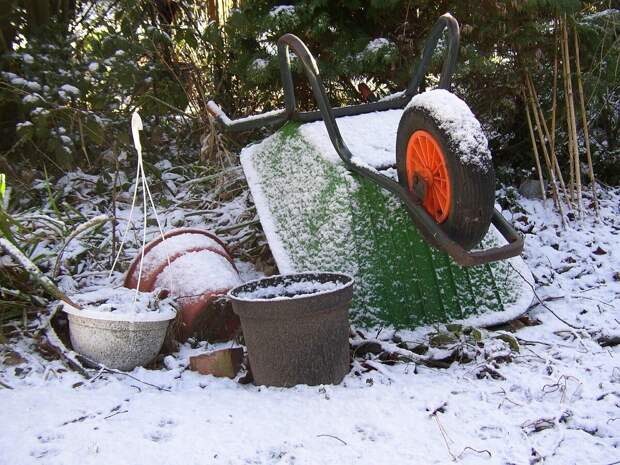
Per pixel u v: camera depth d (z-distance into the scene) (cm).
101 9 355
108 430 150
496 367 178
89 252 248
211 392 170
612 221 294
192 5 371
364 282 200
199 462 138
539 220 291
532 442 141
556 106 315
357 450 140
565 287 232
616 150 336
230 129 252
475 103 319
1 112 333
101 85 334
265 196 234
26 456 141
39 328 194
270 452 141
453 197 169
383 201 205
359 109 235
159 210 301
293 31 307
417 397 161
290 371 168
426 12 305
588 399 158
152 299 194
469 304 205
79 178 324
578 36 299
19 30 339
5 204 244
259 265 249
